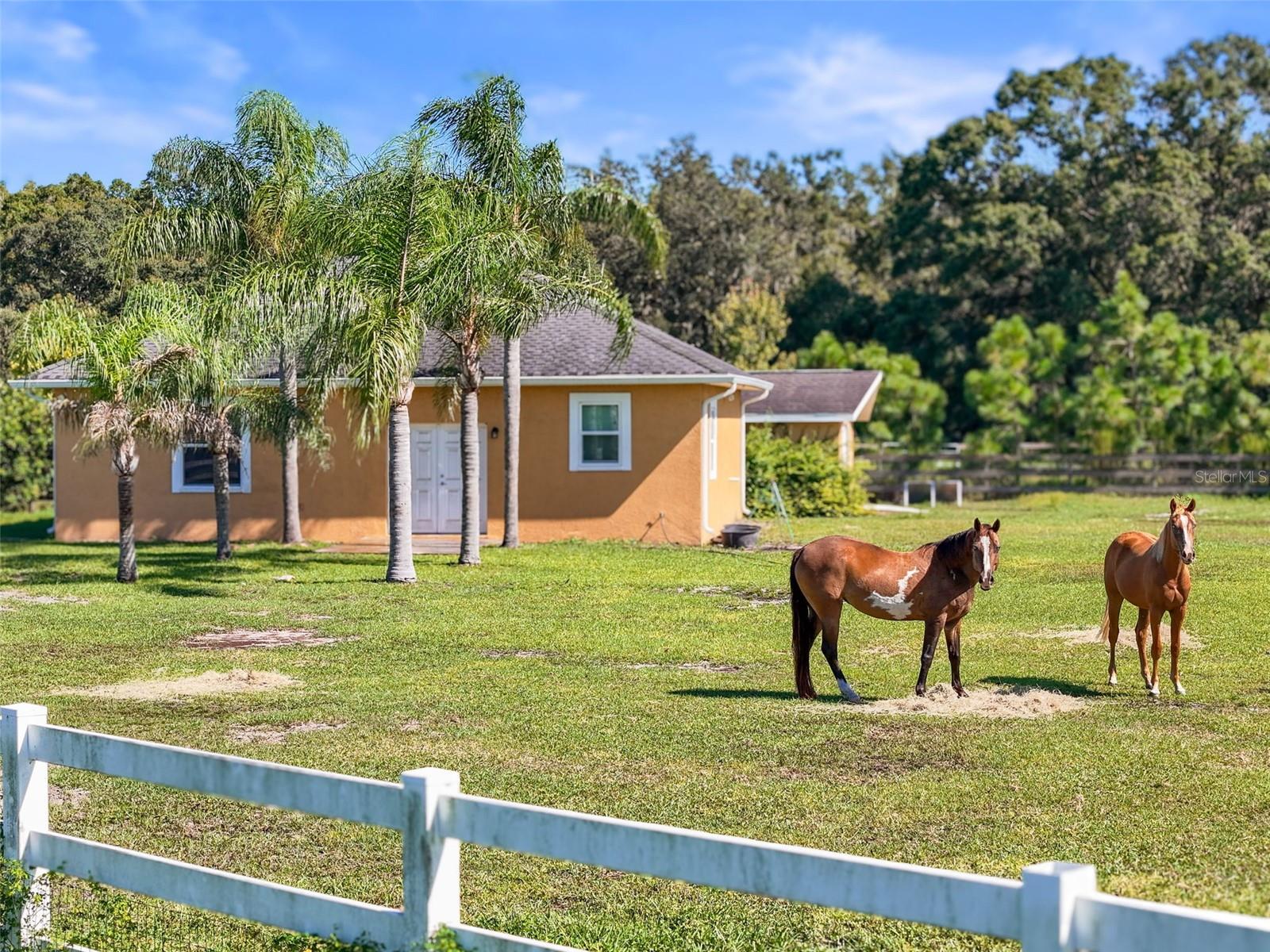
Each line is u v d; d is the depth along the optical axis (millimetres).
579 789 8984
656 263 25672
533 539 28969
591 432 28828
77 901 7172
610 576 22125
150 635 16328
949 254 59312
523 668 13945
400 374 20750
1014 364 44781
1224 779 8938
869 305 63688
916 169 63188
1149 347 43812
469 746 10359
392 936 4852
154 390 21500
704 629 16547
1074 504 39062
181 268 43281
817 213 72562
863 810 8383
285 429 24375
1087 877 3590
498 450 29125
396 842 8219
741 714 11445
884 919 6652
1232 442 43125
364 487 29453
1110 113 60719
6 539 31484
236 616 17781
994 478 42969
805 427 39031
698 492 28438
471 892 7258
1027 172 61062
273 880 7469
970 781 9055
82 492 30844
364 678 13438
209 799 9281
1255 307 57438
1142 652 12352
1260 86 61969
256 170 25672
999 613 17422
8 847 6094
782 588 20562
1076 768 9328
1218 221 57531
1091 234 59031
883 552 12195
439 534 29594
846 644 15453
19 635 16344
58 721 11391
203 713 11734
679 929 6590
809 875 4055
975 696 12070
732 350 56219
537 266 22547
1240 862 7184
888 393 45562
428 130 20891
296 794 5109
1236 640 14812
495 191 23531
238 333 21281
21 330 20766
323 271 20828
